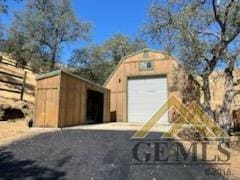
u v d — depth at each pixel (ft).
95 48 112.78
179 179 20.86
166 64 66.54
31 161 23.76
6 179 19.94
